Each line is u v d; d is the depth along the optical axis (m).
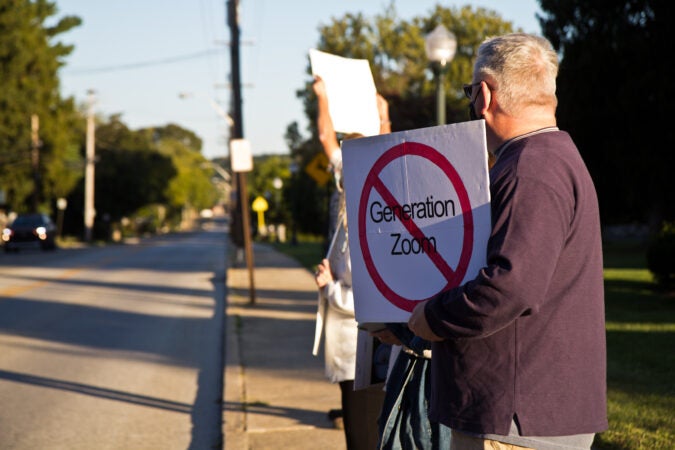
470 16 37.50
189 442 6.21
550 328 2.32
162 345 10.95
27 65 54.75
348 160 2.72
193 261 32.53
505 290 2.21
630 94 18.64
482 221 2.42
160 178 91.69
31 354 10.23
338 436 6.00
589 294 2.36
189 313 14.60
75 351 10.47
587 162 20.61
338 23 37.69
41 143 55.31
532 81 2.48
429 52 10.70
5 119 53.12
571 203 2.31
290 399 7.20
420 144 2.55
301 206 44.41
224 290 19.05
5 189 55.66
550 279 2.26
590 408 2.36
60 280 22.08
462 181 2.46
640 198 20.70
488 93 2.53
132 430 6.58
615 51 18.89
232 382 7.95
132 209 84.25
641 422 5.77
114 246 55.03
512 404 2.33
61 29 58.81
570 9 19.66
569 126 20.12
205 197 187.12
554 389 2.32
